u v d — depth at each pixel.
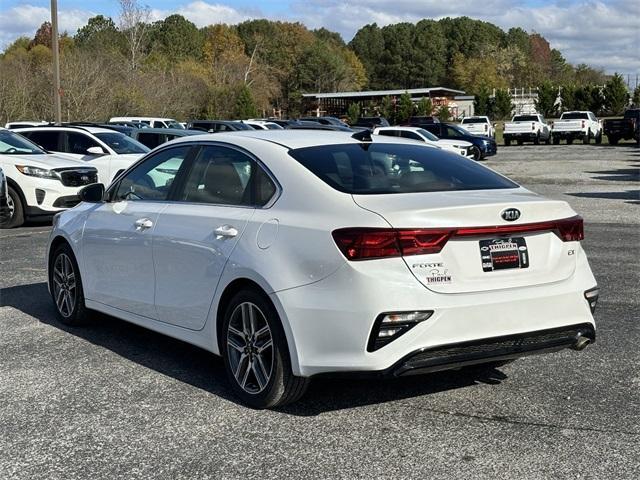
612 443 4.18
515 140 48.88
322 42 117.19
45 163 13.31
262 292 4.56
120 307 5.97
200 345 5.16
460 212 4.26
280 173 4.80
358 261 4.16
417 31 145.00
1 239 11.81
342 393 5.02
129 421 4.57
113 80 47.94
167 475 3.86
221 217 4.98
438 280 4.20
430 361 4.17
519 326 4.38
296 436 4.32
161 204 5.62
